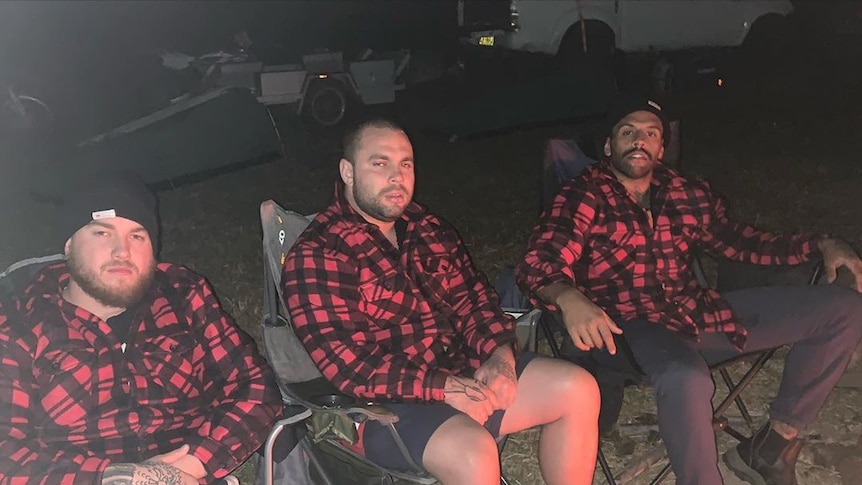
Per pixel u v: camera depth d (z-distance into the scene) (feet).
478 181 20.04
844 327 8.18
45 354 6.07
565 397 7.11
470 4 26.76
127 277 6.13
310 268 7.09
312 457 7.16
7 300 6.20
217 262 15.26
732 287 9.41
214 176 20.98
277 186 20.21
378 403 6.93
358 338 7.14
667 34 26.91
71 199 6.17
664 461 9.51
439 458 6.49
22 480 5.64
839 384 10.71
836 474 9.09
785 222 16.52
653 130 8.34
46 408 6.07
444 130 23.77
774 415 8.40
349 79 25.48
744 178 19.39
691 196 8.87
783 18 28.22
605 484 9.16
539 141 22.90
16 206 19.25
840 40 29.32
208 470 6.21
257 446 6.47
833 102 26.05
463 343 7.82
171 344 6.57
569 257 8.16
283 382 7.22
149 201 6.34
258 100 24.35
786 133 23.13
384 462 6.91
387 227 7.59
